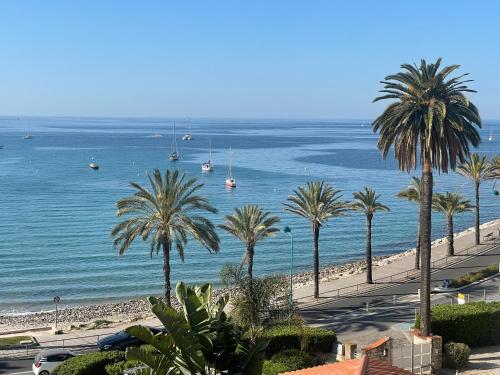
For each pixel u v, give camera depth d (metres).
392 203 135.00
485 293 53.53
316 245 58.00
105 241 93.69
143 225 47.38
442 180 175.25
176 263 82.62
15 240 93.44
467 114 36.19
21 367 37.66
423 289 35.91
